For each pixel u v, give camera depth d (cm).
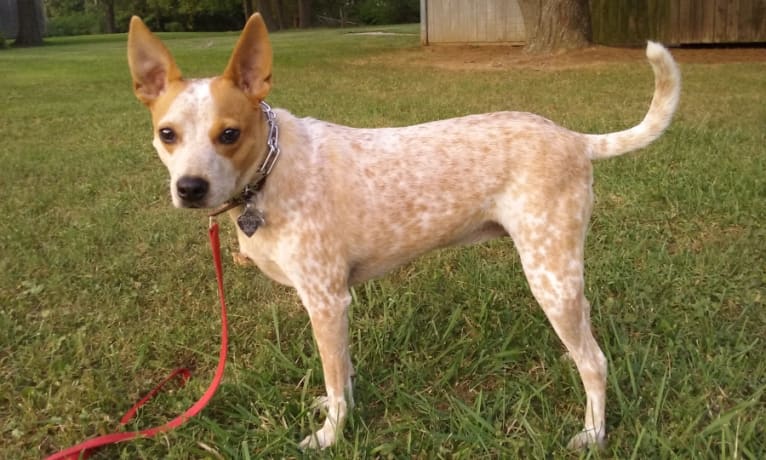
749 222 187
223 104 111
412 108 350
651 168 228
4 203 225
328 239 119
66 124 355
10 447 123
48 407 131
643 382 131
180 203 110
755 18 529
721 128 278
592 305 155
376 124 311
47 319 159
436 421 125
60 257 185
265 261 123
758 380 129
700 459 111
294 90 429
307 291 121
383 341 146
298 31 1330
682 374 131
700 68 451
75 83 517
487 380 138
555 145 121
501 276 167
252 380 137
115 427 128
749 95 350
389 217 122
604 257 173
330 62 596
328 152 121
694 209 196
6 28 1429
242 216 118
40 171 262
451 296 162
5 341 151
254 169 116
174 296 168
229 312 161
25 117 379
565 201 119
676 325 145
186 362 147
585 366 120
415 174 122
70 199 227
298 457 120
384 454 119
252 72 115
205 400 127
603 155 125
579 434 120
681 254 171
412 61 586
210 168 110
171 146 112
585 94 374
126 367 144
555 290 119
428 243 125
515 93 389
